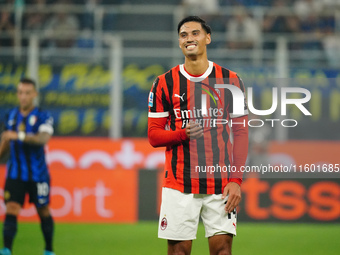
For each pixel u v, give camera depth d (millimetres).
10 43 35188
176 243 12945
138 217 29859
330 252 22906
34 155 20812
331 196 29078
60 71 30938
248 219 29234
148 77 31031
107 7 39219
